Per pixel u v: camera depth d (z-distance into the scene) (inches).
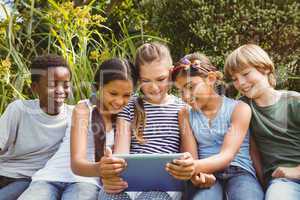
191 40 152.8
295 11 144.6
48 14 129.1
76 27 126.0
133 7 170.4
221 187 79.9
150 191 77.5
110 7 163.6
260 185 81.4
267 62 87.1
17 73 116.6
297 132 83.8
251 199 74.6
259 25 144.5
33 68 90.4
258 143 85.8
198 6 148.2
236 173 81.5
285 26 144.8
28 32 127.7
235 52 88.3
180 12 151.8
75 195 78.7
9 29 122.3
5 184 90.0
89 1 161.0
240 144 80.8
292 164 82.4
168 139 84.4
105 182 74.9
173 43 154.2
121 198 76.0
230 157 78.5
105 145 83.0
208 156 83.5
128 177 75.8
